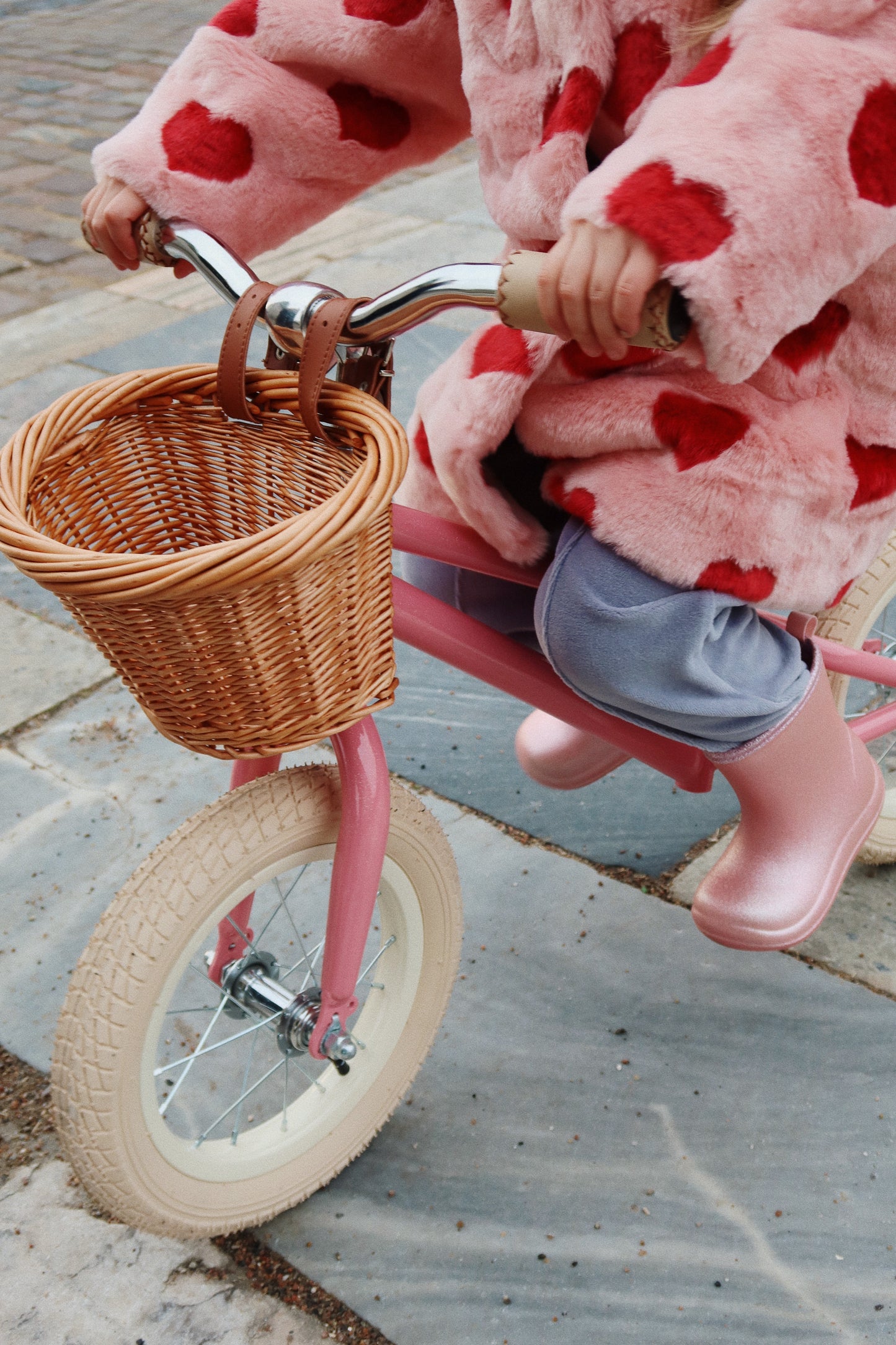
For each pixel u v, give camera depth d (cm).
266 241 130
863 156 86
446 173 493
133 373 116
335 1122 139
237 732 99
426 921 139
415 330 350
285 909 171
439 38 121
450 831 194
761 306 86
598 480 109
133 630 92
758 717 121
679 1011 161
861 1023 158
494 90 108
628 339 88
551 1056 156
